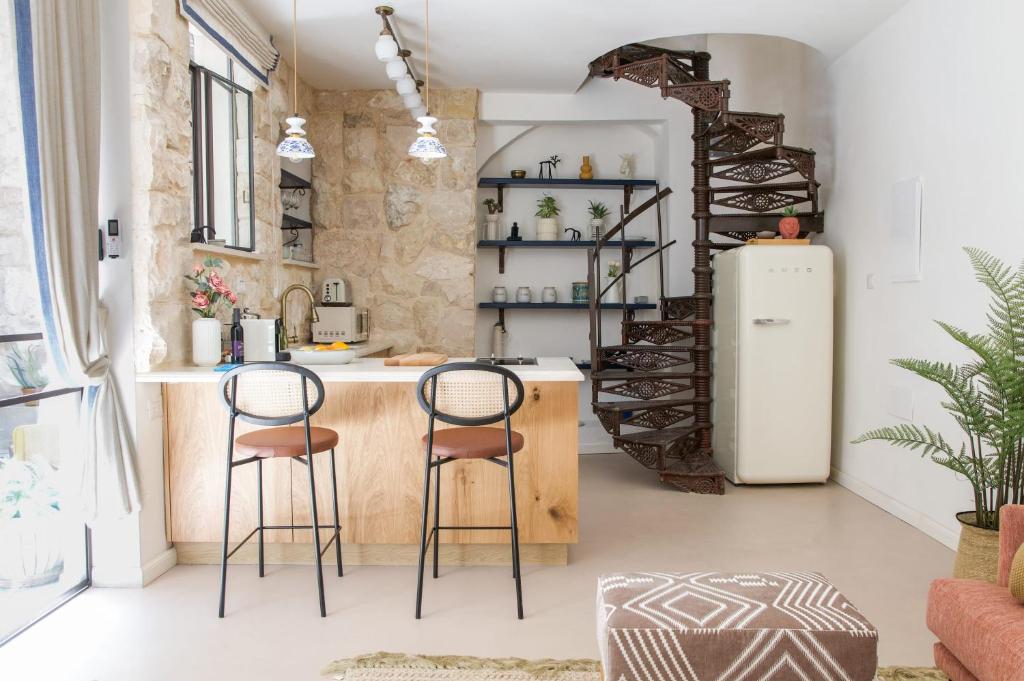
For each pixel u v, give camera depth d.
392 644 2.54
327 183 5.62
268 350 3.57
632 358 5.11
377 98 5.62
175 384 3.24
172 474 3.27
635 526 3.97
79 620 2.74
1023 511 1.98
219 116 4.03
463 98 5.66
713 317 5.28
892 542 3.68
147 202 3.04
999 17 3.20
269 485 3.29
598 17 4.23
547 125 6.16
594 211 6.25
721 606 1.79
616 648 1.70
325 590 3.04
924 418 3.81
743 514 4.20
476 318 6.29
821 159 5.13
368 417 3.27
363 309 5.40
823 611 1.76
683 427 5.24
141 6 3.00
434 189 5.66
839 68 4.84
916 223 3.84
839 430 4.91
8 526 2.66
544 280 6.46
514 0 3.98
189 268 3.44
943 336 3.63
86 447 2.93
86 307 2.78
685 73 4.98
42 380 2.88
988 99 3.28
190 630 2.65
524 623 2.72
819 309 4.70
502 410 2.85
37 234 2.56
